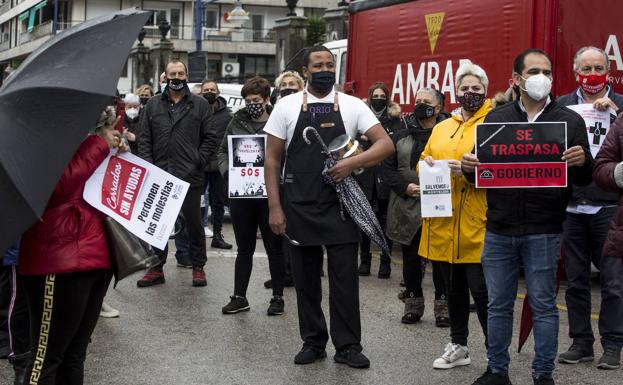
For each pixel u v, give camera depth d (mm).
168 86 8680
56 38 3928
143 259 4277
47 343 4148
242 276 7660
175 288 8797
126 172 4289
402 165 7199
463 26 10109
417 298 7355
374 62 11914
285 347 6531
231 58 60250
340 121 5902
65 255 4086
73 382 4332
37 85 3678
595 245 6145
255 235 7652
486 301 5723
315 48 5953
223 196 11461
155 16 58406
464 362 6023
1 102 3643
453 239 5758
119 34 3996
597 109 6164
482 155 5000
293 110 5938
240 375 5805
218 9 59938
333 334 6059
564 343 6703
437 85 10578
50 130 3693
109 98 3807
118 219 4199
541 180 4957
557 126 4945
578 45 8969
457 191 5773
